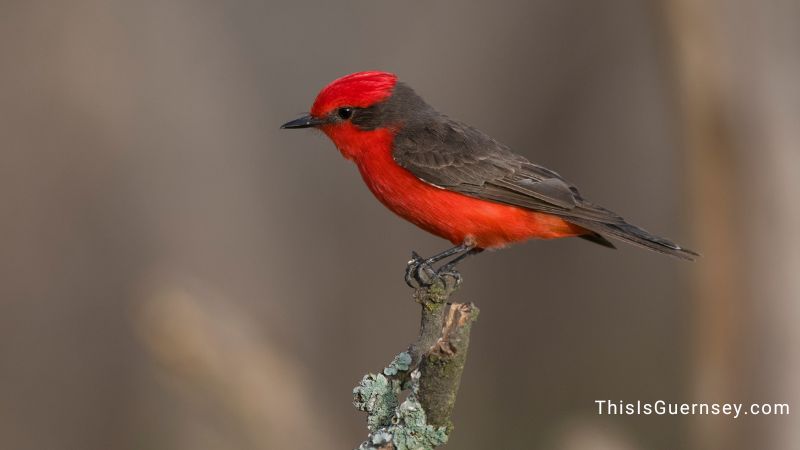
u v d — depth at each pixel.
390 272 15.02
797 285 8.46
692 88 8.85
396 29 15.69
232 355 9.88
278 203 15.02
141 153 14.38
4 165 13.87
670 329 14.04
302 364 12.21
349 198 15.34
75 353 13.45
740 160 8.63
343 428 12.44
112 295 13.73
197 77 15.02
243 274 14.19
